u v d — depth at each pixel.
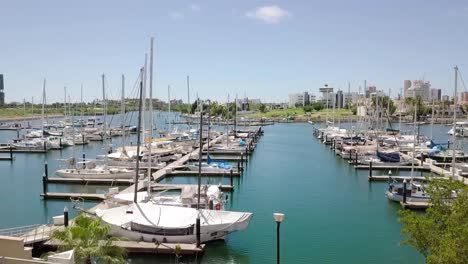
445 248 20.09
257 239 39.19
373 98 165.62
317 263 33.81
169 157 83.06
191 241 35.75
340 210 49.78
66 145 110.81
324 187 63.09
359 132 131.75
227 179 69.38
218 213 37.38
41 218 46.06
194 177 70.81
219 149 98.75
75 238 24.33
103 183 63.59
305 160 92.06
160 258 34.06
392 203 52.88
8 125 171.75
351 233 41.16
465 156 87.38
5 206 51.00
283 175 73.38
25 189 60.34
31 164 83.62
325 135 130.12
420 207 49.47
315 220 45.53
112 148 93.69
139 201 44.19
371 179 67.69
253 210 49.53
